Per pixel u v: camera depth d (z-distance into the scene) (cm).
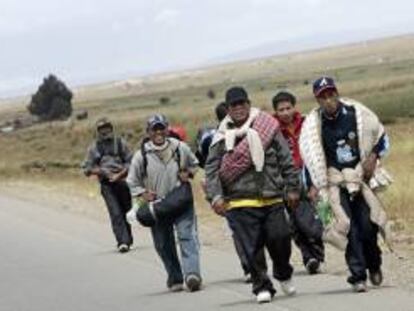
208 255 2828
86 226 3788
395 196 3606
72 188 5769
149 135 2338
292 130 2352
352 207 2038
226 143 2033
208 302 2112
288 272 2072
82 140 13038
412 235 2955
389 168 5150
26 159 10975
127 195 3089
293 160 2150
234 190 2044
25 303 2291
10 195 5591
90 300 2269
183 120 14525
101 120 3153
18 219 4169
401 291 2041
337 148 2038
